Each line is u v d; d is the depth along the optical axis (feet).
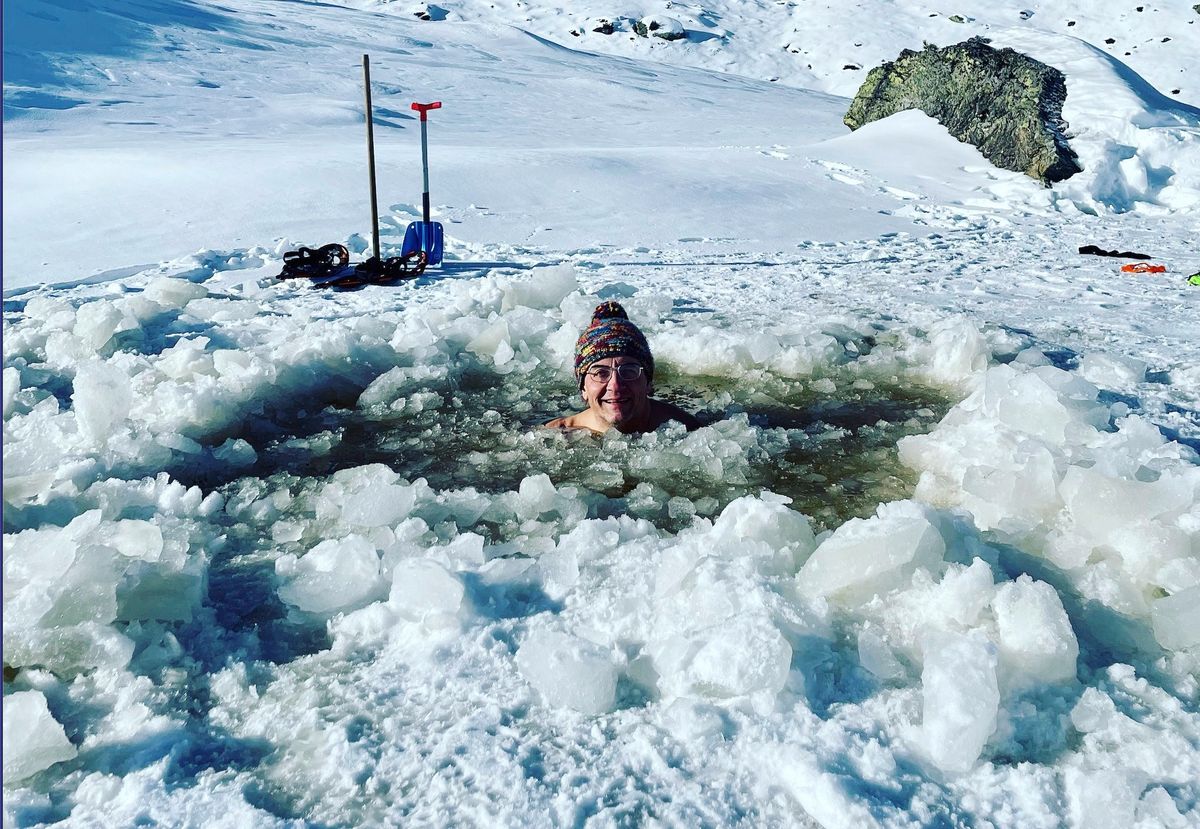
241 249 25.48
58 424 11.95
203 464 11.25
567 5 165.68
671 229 31.09
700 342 15.58
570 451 11.78
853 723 5.99
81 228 27.17
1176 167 42.91
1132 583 7.56
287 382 13.89
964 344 14.75
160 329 17.52
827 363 15.16
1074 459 9.75
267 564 8.61
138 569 7.52
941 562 7.58
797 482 10.70
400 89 86.38
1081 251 27.84
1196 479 8.57
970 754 5.57
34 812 5.36
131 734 6.07
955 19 152.66
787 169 43.39
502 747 5.84
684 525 9.59
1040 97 47.03
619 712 6.21
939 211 36.88
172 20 106.01
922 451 11.14
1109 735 5.89
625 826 5.20
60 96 62.54
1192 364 14.82
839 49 147.43
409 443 12.18
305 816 5.35
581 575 7.96
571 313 17.83
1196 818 5.15
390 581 7.87
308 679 6.66
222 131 54.29
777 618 6.81
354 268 22.80
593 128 73.61
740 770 5.61
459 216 31.12
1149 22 143.64
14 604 7.01
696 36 154.30
